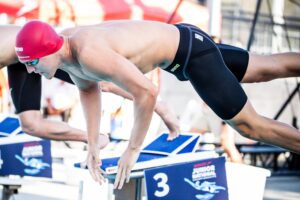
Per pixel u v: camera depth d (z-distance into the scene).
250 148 32.56
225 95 13.85
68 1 29.92
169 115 16.25
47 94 32.44
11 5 29.12
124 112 28.06
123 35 12.76
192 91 39.22
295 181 32.34
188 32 13.91
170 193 14.27
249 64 14.81
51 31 12.21
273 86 41.53
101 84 16.73
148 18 31.06
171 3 31.97
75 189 26.19
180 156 14.79
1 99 27.73
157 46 13.30
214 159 14.79
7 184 17.11
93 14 30.09
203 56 13.87
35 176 18.47
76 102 29.00
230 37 51.16
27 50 12.02
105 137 16.53
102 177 13.91
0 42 16.55
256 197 16.03
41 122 17.83
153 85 12.19
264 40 44.25
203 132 31.62
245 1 55.41
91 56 11.98
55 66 12.35
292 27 46.81
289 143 14.27
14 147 18.31
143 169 14.51
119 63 12.04
